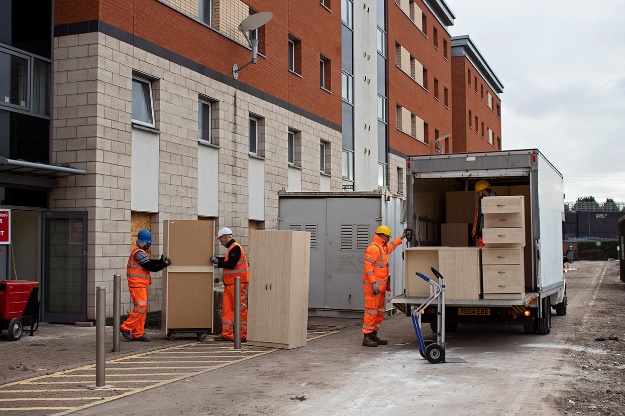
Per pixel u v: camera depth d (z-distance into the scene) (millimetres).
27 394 8281
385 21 34031
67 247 14672
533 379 9227
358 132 29797
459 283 11922
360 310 16922
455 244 14883
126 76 15492
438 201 15594
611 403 7867
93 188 14492
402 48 36688
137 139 15859
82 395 8219
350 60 29250
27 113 14312
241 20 20453
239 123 20141
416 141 38594
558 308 18000
